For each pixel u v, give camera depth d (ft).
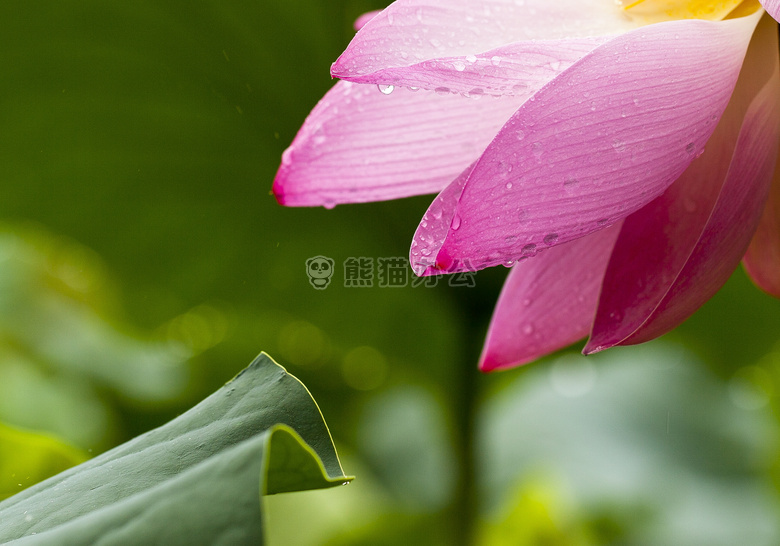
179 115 3.19
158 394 4.41
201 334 4.19
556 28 2.29
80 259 4.23
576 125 2.20
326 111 2.40
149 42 2.99
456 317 3.38
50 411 4.11
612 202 2.23
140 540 2.10
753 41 2.31
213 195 3.42
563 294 2.50
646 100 2.22
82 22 2.93
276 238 3.53
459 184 2.29
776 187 2.41
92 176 3.31
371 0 2.97
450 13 2.27
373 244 3.49
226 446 2.29
